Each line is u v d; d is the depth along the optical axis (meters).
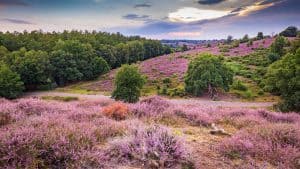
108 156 4.55
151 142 4.83
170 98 53.97
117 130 6.16
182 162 4.58
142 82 41.59
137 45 136.38
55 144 4.38
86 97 56.88
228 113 10.17
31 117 6.71
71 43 93.44
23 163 4.00
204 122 8.27
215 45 148.12
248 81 62.69
